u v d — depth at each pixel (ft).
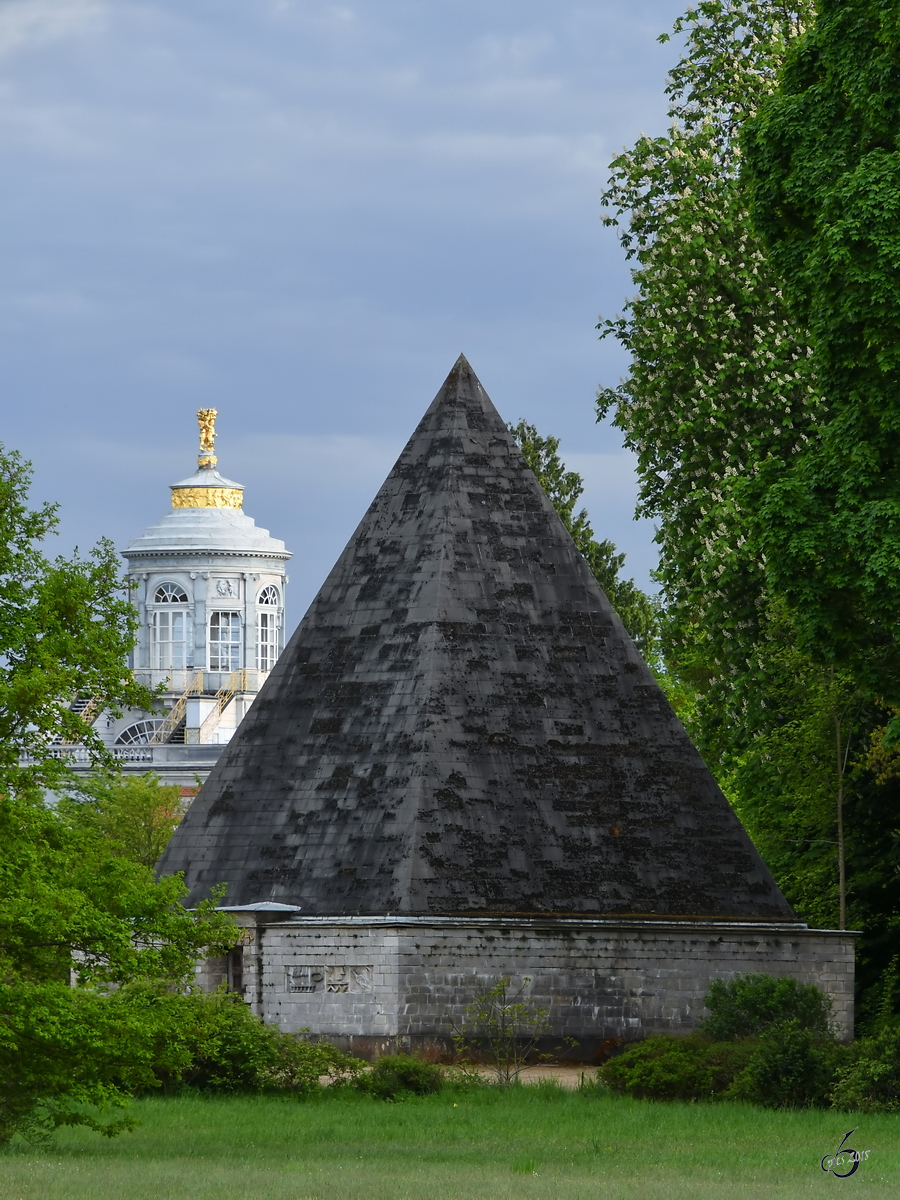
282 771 241.14
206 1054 177.88
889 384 182.50
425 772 231.30
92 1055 145.69
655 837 238.68
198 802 243.60
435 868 226.58
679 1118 170.91
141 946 194.70
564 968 229.04
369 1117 174.50
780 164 195.62
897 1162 142.00
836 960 241.55
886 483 185.57
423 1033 221.66
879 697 201.16
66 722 153.38
